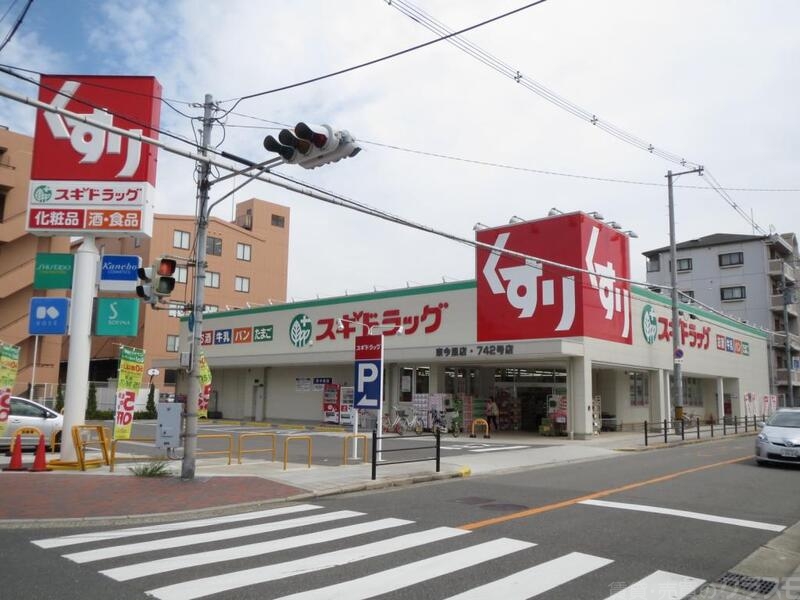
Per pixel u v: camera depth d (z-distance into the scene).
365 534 8.12
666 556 7.13
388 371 30.75
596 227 26.89
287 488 11.68
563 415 25.98
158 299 12.62
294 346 36.19
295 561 6.77
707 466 16.38
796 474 14.70
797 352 58.34
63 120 15.23
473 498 11.07
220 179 12.59
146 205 14.98
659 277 60.62
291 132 9.43
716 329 39.28
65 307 15.21
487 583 6.05
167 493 11.00
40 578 6.11
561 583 6.07
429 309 29.97
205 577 6.16
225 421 37.66
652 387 31.58
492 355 25.17
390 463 13.15
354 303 33.12
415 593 5.73
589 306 25.72
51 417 17.97
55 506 9.74
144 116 15.26
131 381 14.76
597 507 10.13
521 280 27.08
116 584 5.93
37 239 36.78
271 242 56.44
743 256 56.56
